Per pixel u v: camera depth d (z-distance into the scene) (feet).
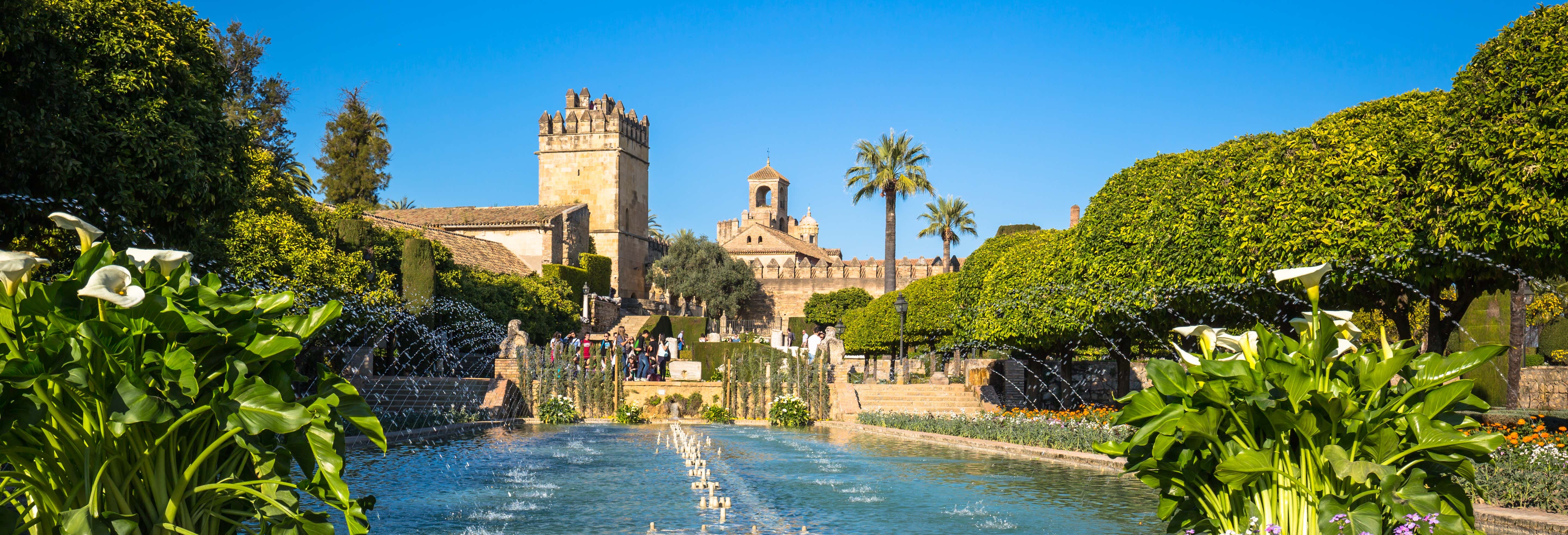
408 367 107.04
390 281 102.01
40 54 38.47
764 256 314.96
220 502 11.91
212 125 48.14
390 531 27.89
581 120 240.73
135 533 10.89
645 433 74.84
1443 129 41.86
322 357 81.51
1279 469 14.30
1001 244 100.48
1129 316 61.31
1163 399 15.31
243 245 72.38
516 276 154.20
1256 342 15.69
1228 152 54.44
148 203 43.93
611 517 30.78
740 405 94.79
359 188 214.69
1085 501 35.19
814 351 105.40
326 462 11.99
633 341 130.62
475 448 56.90
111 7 43.39
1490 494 29.71
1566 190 37.01
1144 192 60.90
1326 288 46.93
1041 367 93.81
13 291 11.33
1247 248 49.21
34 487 11.29
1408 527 13.42
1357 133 47.60
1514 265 42.55
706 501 34.24
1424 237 41.91
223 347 11.91
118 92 42.19
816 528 28.99
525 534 27.45
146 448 11.16
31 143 37.70
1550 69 37.50
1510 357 82.38
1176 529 16.05
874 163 148.05
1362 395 14.39
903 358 108.06
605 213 238.07
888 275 148.56
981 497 36.37
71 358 10.67
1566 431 45.09
